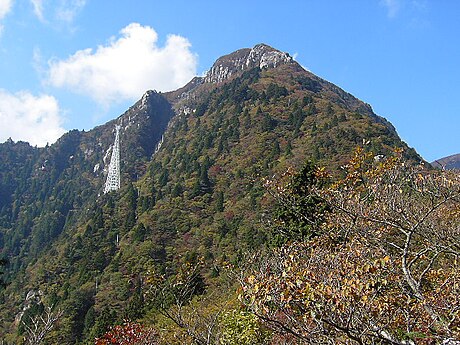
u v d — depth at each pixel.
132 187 86.56
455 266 8.55
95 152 195.38
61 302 46.62
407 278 6.68
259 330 10.15
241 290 6.02
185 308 11.37
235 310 10.98
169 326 14.24
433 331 6.18
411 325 6.59
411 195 9.83
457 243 8.62
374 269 5.71
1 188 170.75
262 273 6.25
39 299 54.16
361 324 5.50
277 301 5.54
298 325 5.53
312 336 5.60
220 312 10.98
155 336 14.62
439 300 7.48
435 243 8.21
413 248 9.43
